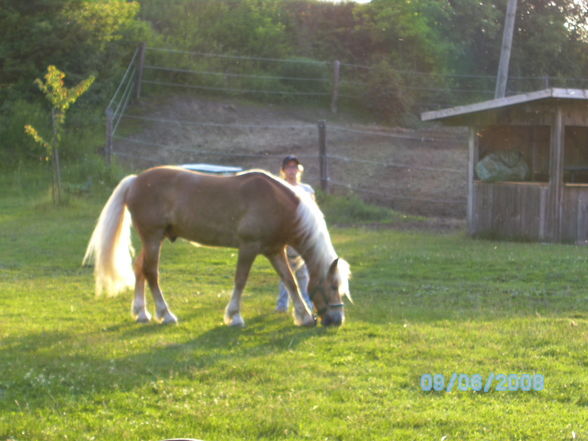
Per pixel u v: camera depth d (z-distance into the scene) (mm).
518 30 36688
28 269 11469
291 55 32469
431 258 12375
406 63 32344
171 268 11844
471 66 35062
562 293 9547
